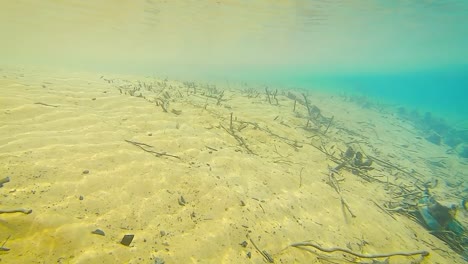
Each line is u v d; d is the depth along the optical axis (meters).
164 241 2.91
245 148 6.41
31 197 2.79
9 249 2.22
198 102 9.23
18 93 5.45
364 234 4.35
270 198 4.43
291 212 4.25
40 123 4.43
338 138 10.22
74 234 2.55
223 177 4.57
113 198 3.23
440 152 13.78
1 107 4.54
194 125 6.65
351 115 16.64
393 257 4.02
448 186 9.22
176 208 3.47
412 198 6.47
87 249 2.47
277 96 14.11
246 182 4.68
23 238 2.35
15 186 2.86
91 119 5.18
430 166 11.12
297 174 5.74
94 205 3.02
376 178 7.64
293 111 11.31
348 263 3.55
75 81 8.00
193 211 3.52
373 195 6.25
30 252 2.26
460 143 15.66
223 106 9.64
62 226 2.58
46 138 4.01
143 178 3.80
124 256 2.55
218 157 5.29
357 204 5.28
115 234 2.77
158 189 3.69
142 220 3.09
